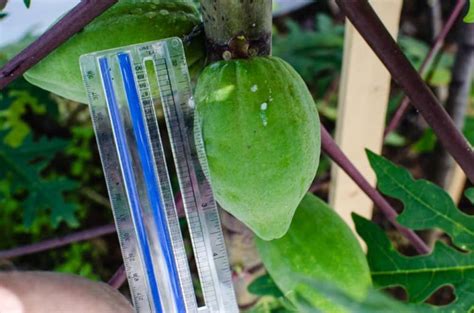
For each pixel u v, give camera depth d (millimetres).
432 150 1140
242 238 673
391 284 636
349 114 758
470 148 574
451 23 811
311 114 541
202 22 564
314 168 549
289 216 552
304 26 1369
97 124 539
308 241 610
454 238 624
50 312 561
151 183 536
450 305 617
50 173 1216
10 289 562
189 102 537
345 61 746
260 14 535
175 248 542
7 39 912
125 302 593
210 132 530
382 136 779
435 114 560
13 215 1183
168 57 534
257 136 525
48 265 1165
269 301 746
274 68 533
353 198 777
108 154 540
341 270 607
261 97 525
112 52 530
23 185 877
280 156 528
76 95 573
